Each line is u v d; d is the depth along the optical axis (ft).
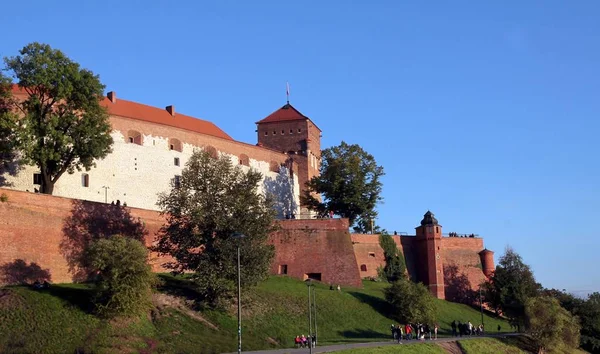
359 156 407.64
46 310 212.23
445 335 310.65
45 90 270.05
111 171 329.11
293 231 346.13
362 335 284.20
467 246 420.77
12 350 187.62
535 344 300.81
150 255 284.61
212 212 263.29
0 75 261.44
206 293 257.55
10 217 236.22
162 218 296.10
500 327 354.33
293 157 457.68
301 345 245.24
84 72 276.82
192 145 371.56
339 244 345.10
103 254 221.05
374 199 408.26
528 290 366.43
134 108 375.04
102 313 216.95
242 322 257.55
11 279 230.89
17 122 266.16
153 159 349.41
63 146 265.95
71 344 199.82
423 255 399.03
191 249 281.54
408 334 277.23
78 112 282.56
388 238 396.37
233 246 254.47
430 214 400.67
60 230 252.21
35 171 293.43
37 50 270.05
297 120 469.98
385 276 387.55
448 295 400.88
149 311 238.07
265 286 299.99
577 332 313.94
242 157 401.08
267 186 412.77
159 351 211.00
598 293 384.47
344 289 327.47
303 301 293.84
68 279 250.78
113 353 200.85
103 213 270.87
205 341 229.25
